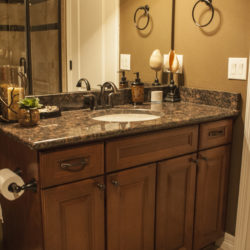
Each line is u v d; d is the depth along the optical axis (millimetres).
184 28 2104
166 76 2199
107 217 1469
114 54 1972
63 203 1317
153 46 2135
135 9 2018
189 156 1738
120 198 1499
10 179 1270
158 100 2107
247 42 1796
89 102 1845
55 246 1326
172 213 1739
